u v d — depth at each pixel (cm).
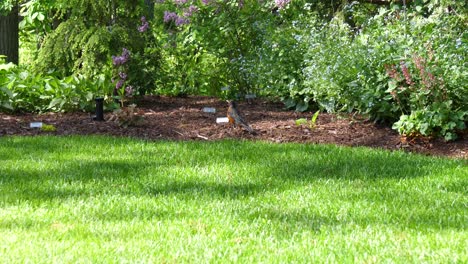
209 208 507
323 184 585
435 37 888
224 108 1039
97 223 465
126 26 1099
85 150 720
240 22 1115
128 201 526
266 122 895
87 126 873
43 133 835
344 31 997
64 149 724
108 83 1033
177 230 448
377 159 679
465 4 1061
